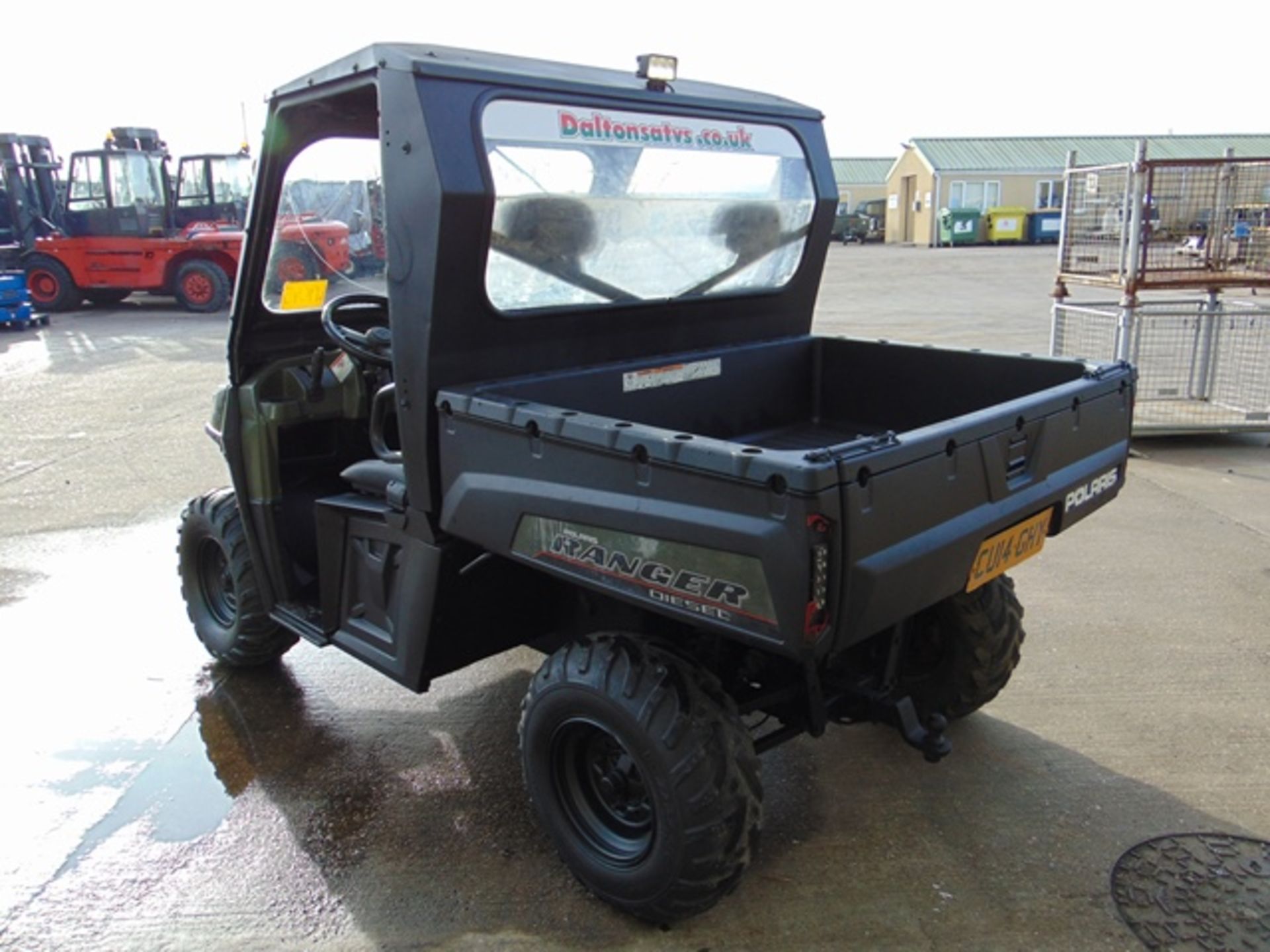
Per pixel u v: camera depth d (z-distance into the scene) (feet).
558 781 8.80
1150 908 8.54
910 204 143.95
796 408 12.23
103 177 54.80
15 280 49.44
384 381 12.09
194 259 55.57
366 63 8.61
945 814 9.93
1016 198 133.18
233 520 12.53
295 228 11.29
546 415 7.86
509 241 8.76
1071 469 8.99
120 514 20.06
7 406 30.73
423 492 9.02
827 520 6.46
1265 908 8.52
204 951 8.31
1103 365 9.83
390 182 8.46
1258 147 135.23
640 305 10.14
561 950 8.23
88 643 14.32
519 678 13.07
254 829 9.95
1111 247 23.94
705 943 8.27
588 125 9.15
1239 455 22.72
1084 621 14.15
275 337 11.85
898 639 9.30
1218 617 14.16
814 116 11.51
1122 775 10.50
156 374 36.22
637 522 7.31
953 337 40.98
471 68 8.34
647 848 8.20
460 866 9.32
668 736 7.66
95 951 8.33
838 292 62.44
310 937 8.45
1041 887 8.84
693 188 10.23
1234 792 10.15
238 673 13.37
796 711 9.06
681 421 10.83
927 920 8.48
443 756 11.23
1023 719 11.65
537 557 8.14
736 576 6.84
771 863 9.27
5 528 19.27
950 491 7.48
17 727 12.08
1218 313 23.02
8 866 9.46
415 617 9.37
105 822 10.13
